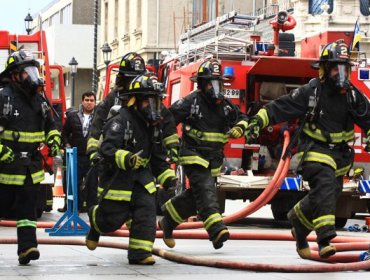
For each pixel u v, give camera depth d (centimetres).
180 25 5475
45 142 1151
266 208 2577
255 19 2583
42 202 1995
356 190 1872
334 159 1147
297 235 1180
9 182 1116
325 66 1147
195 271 1105
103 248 1362
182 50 2228
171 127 1243
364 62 2011
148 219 1155
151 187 1158
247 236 1534
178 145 1247
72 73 4153
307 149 1147
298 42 3125
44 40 2180
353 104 1153
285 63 1908
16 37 2175
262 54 2008
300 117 1164
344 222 1945
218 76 1320
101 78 6450
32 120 1128
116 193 1146
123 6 5994
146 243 1155
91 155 1337
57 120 2008
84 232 1538
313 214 1141
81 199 2033
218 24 2373
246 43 2002
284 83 1983
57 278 1031
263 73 1952
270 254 1334
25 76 1118
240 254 1332
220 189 1886
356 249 1301
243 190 1906
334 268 1105
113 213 1151
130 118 1138
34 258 1142
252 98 1978
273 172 1964
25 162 1122
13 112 1116
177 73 2122
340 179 1167
